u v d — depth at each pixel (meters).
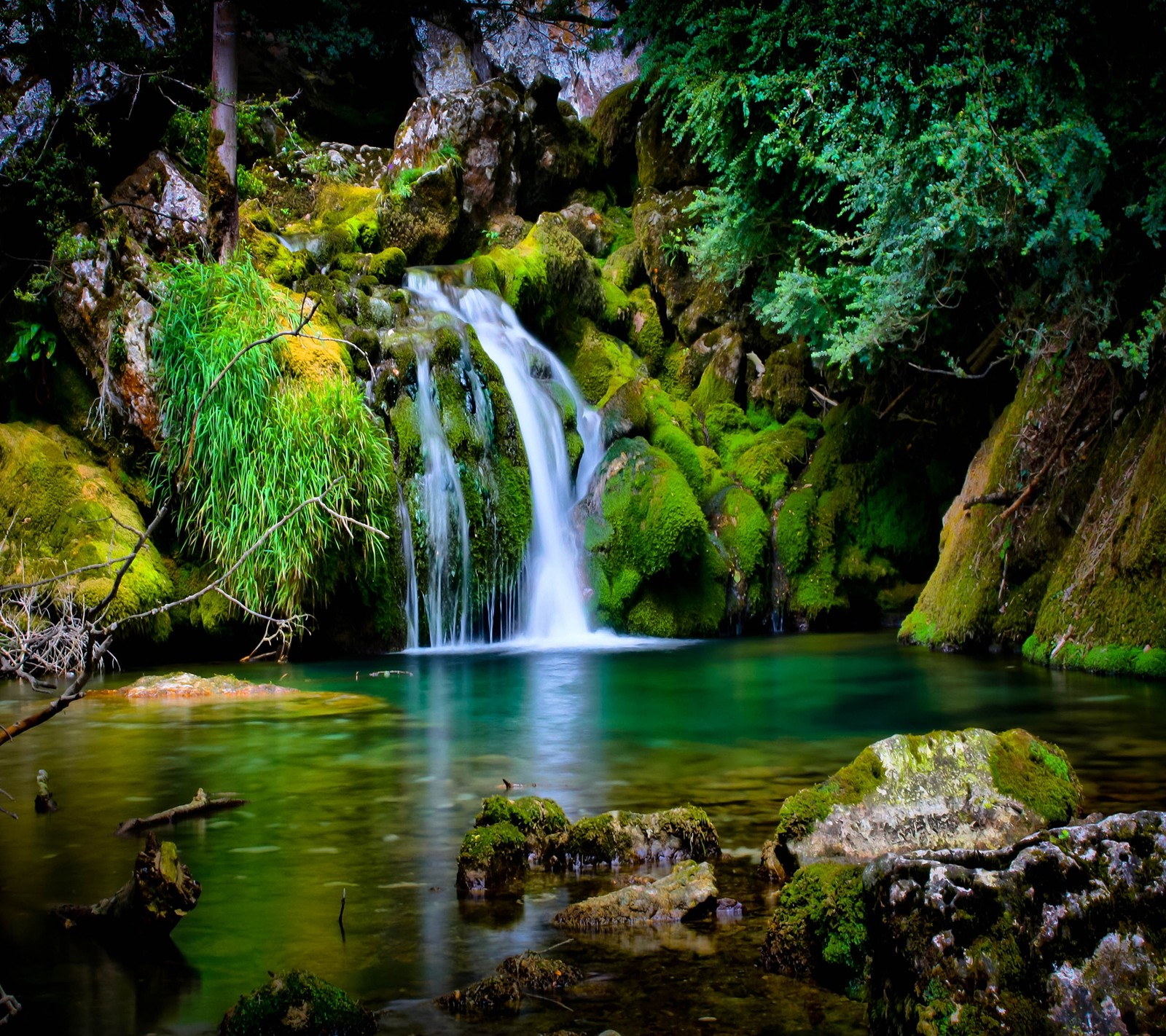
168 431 9.85
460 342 11.73
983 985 2.22
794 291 9.98
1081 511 9.32
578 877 3.76
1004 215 7.67
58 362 10.70
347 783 5.14
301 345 10.16
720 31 9.11
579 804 4.67
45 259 10.98
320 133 16.94
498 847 3.75
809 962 2.90
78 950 3.12
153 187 11.44
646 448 12.63
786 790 4.89
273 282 11.37
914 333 10.60
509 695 7.93
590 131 16.58
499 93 14.73
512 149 14.87
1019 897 2.32
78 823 4.46
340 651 10.55
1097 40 7.08
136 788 5.09
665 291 14.70
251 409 9.52
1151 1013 2.18
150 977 2.93
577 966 2.97
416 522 10.84
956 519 10.82
